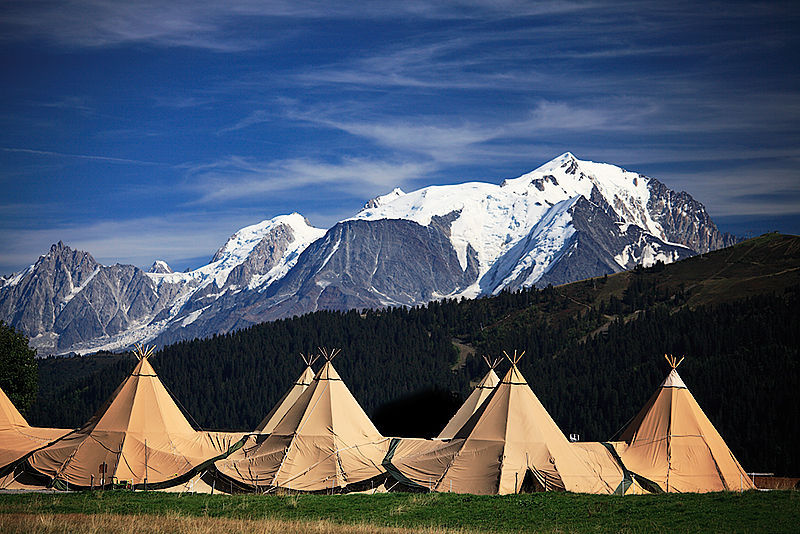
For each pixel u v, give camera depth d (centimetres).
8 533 3691
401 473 6072
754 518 4369
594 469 6003
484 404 6294
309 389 6719
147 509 4959
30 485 6122
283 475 6147
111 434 6278
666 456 6356
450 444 6197
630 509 4672
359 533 4078
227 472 6231
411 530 4203
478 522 4609
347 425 6506
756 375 14312
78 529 3847
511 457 5875
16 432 6656
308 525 4294
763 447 12338
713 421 13188
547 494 5316
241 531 3991
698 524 4306
